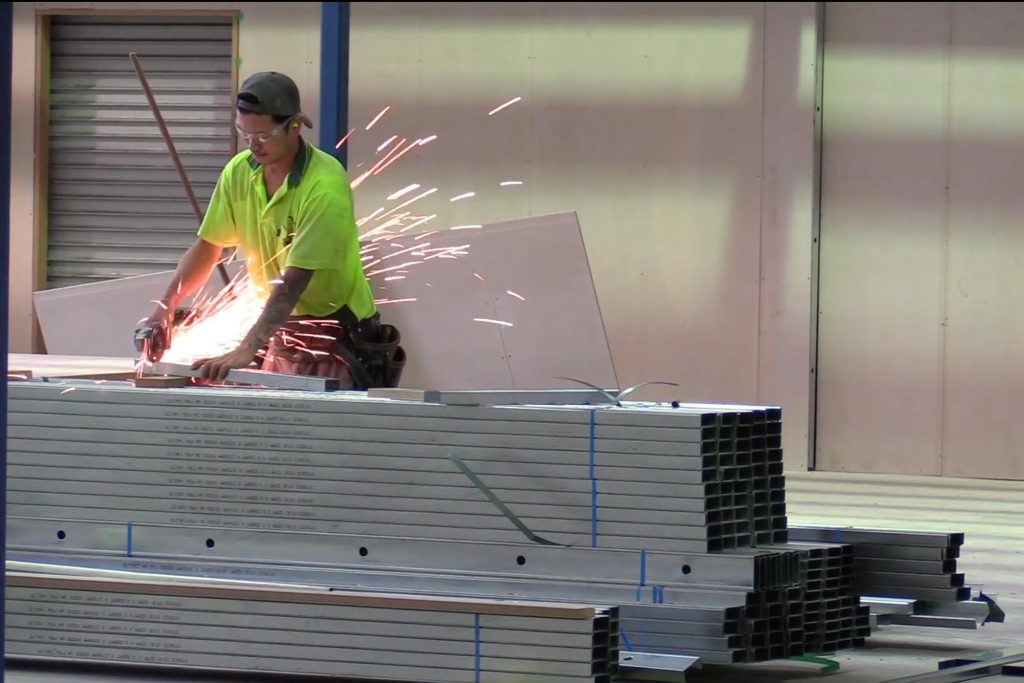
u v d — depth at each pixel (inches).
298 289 284.2
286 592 234.7
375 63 551.8
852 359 528.1
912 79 521.3
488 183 546.9
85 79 584.4
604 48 537.3
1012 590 326.3
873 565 278.7
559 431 235.3
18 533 259.0
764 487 246.4
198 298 406.9
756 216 528.1
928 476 522.3
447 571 239.1
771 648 241.4
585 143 540.1
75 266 589.9
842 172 527.2
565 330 408.8
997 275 517.0
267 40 561.6
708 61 530.0
